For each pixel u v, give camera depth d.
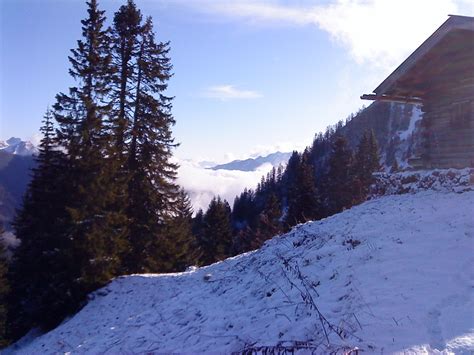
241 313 9.27
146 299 15.62
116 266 20.28
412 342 5.98
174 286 16.00
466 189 12.30
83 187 20.14
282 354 6.72
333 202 44.38
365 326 6.68
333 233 11.59
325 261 9.84
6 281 25.95
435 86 15.43
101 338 11.73
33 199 25.20
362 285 8.02
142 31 25.86
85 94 22.48
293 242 12.63
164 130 25.98
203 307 10.77
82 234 19.52
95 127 21.72
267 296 9.65
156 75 25.70
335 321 7.15
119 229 21.30
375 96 16.23
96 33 23.25
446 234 9.28
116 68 24.66
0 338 23.64
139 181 25.22
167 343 9.21
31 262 22.31
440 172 13.53
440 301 6.87
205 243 48.16
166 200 26.27
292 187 41.00
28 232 24.61
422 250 8.80
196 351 8.18
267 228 27.83
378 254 9.13
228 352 7.67
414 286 7.51
